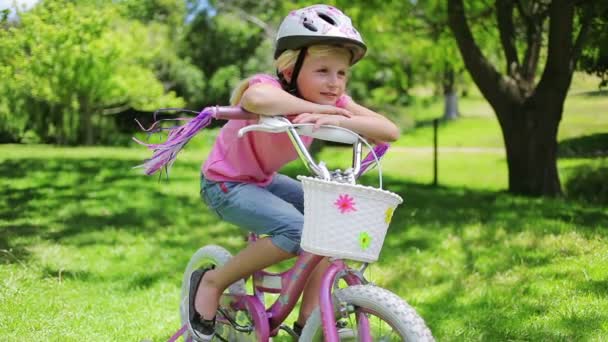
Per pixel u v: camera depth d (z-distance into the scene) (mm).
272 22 27344
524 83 10023
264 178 2938
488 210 8172
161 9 27609
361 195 2258
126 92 21484
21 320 4176
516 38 11422
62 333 3961
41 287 5023
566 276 5012
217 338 3176
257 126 2488
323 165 2441
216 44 27734
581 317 4043
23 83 20344
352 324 2512
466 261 5742
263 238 2801
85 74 20578
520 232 6656
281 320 2891
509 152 10047
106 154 16781
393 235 6852
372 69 15328
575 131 14883
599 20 9648
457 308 4461
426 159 18234
